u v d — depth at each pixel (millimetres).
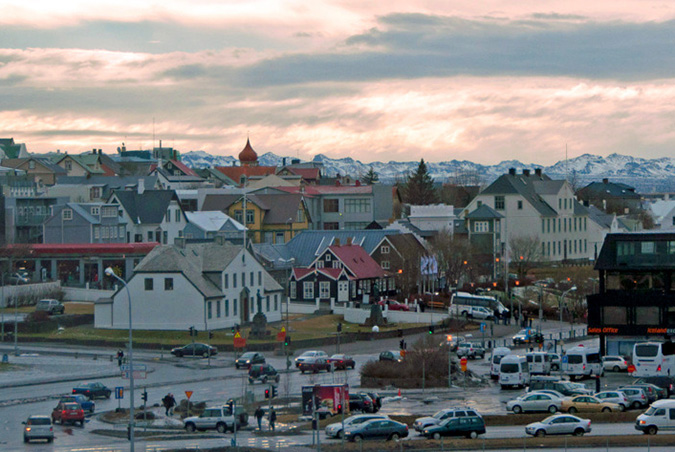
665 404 105312
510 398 131250
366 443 100250
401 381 143625
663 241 158500
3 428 114750
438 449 97562
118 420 120375
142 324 193875
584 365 145375
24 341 186500
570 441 99250
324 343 186625
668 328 157250
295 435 107750
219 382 147375
